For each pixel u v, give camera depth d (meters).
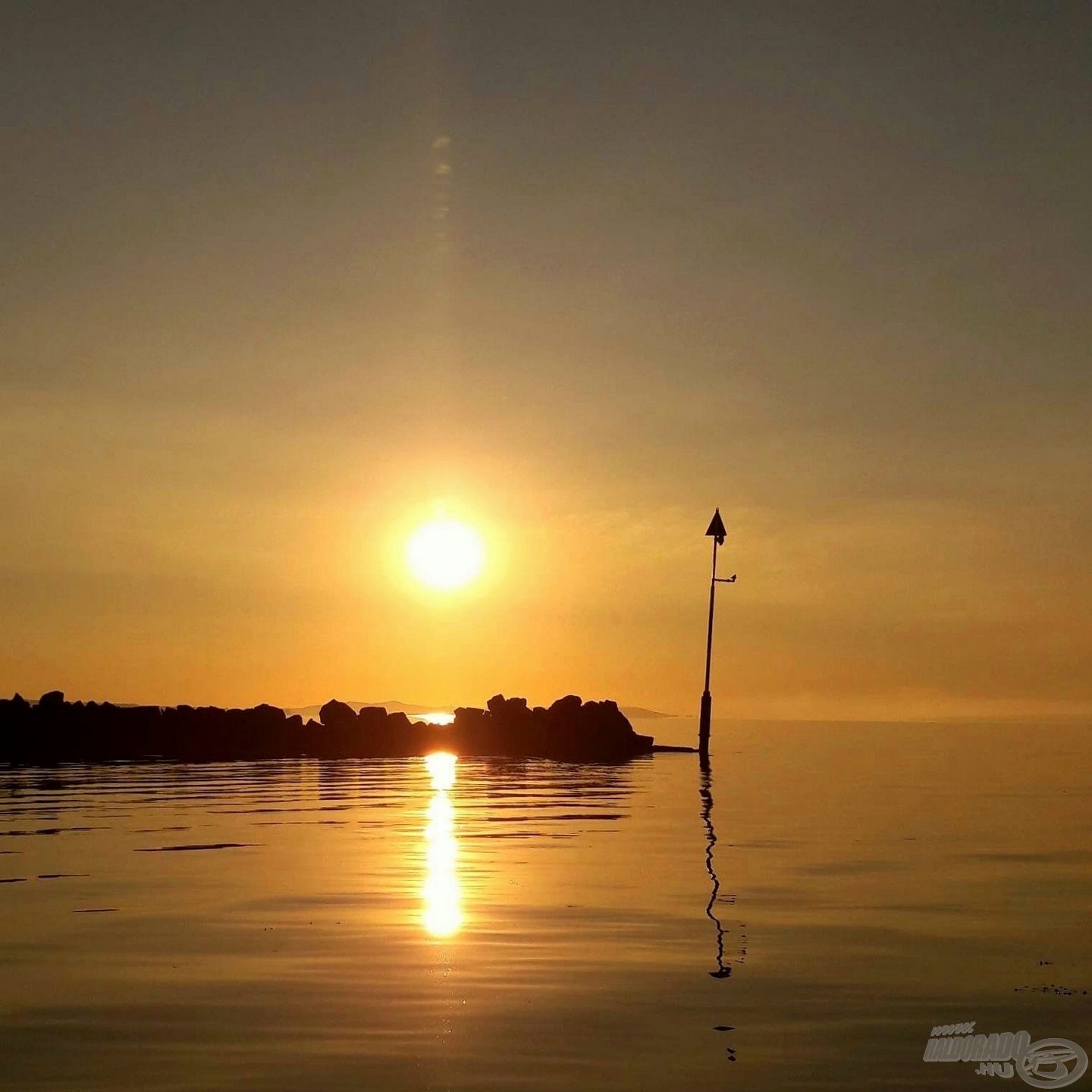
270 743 43.09
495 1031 8.12
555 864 15.11
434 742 43.88
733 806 23.08
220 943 10.65
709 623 40.25
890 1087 7.11
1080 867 14.96
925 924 11.46
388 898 12.71
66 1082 7.17
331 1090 7.03
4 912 12.01
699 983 9.32
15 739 40.75
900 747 49.22
